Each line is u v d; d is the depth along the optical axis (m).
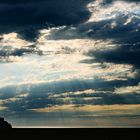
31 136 50.22
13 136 51.06
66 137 49.28
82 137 49.75
